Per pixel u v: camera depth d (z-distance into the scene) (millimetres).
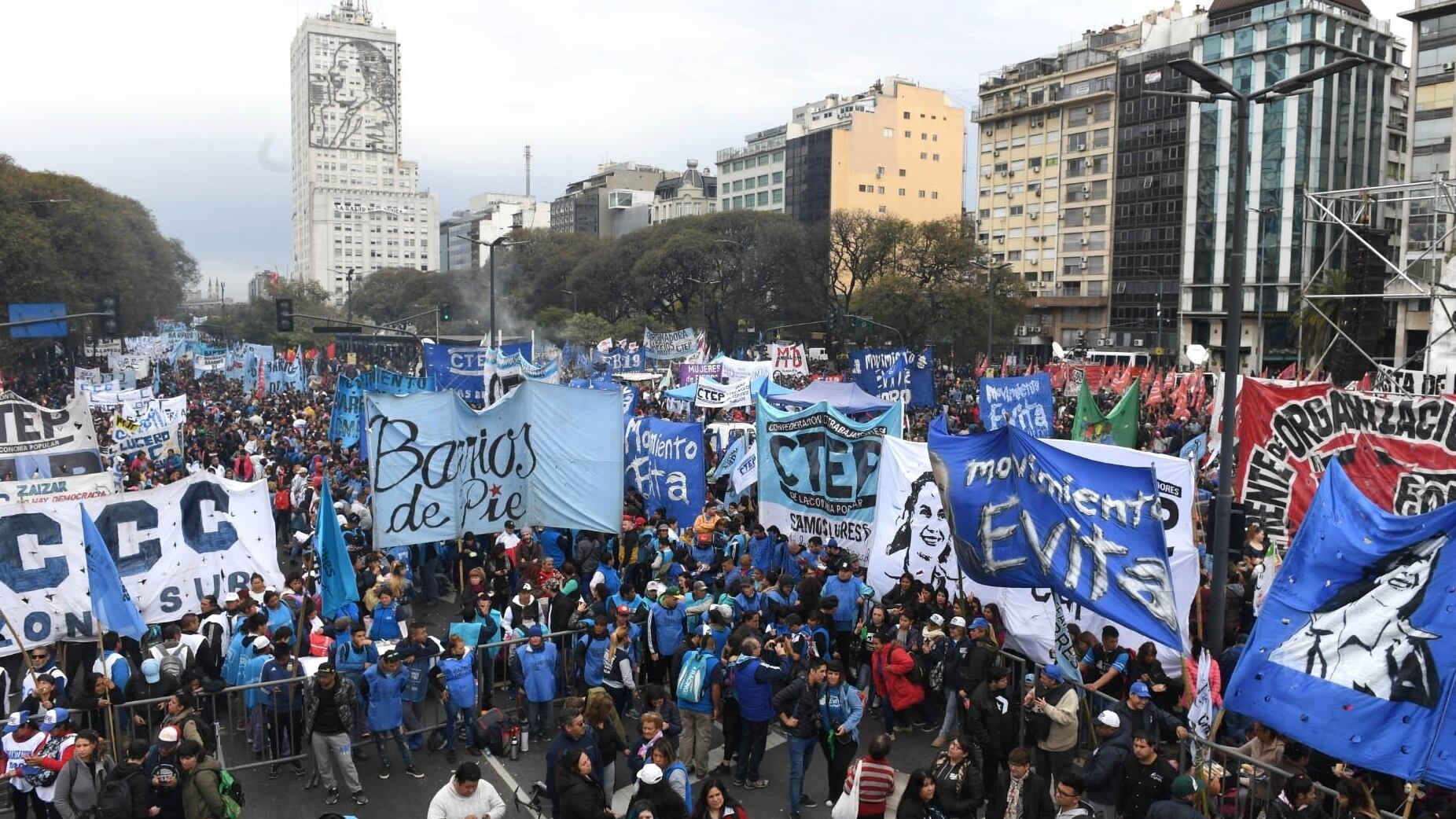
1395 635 8352
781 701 10773
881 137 130250
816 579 14492
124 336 76375
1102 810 9445
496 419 16984
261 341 112688
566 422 17672
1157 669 11461
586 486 17906
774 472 18141
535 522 17766
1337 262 81188
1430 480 14453
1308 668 8758
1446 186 31906
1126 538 10609
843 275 104438
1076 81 100812
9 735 9984
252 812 10961
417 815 10953
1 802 10656
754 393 24125
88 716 11102
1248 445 16266
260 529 15016
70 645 13383
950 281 78312
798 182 133375
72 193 71688
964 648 11930
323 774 11203
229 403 44250
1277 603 9258
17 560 12234
